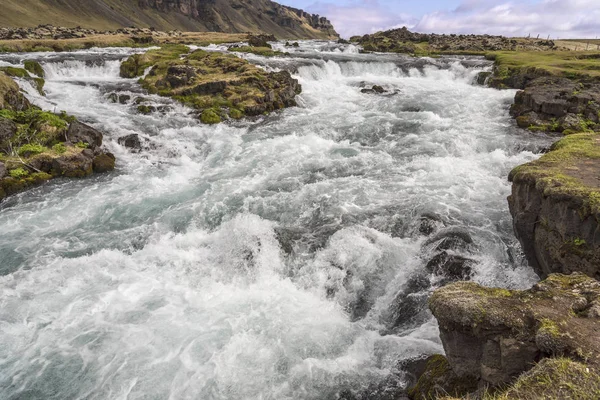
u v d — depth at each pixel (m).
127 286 10.43
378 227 12.88
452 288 6.65
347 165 18.12
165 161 19.56
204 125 24.14
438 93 33.31
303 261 11.42
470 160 18.52
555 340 5.12
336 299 10.33
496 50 62.88
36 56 40.16
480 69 42.25
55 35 73.06
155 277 10.88
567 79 30.22
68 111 24.14
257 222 13.02
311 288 10.59
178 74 31.08
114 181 17.14
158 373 7.82
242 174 17.61
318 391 7.61
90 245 12.52
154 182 17.00
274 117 26.41
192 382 7.62
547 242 9.63
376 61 46.25
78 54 44.03
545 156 11.74
